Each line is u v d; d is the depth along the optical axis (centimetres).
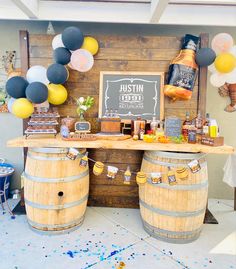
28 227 261
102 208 309
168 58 288
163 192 231
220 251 227
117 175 307
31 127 257
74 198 247
